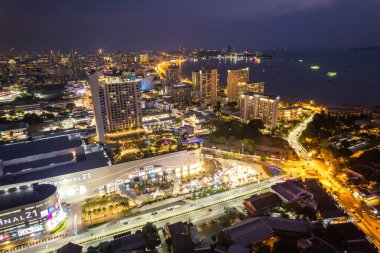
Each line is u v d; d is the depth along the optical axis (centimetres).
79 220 15025
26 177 16212
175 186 17812
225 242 12338
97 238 13650
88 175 17050
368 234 13075
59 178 16438
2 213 12850
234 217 14400
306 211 13900
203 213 15388
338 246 11819
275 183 18225
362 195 15762
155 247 12600
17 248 13088
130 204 16388
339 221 13888
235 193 17200
